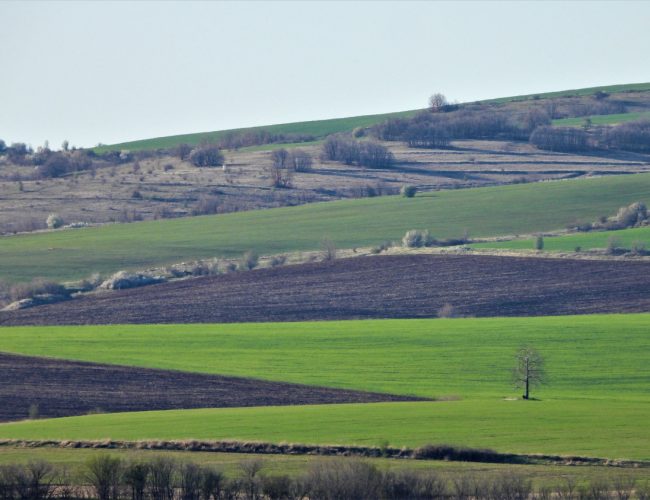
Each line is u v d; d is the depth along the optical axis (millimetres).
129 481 149750
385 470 153750
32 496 149875
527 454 173125
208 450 181625
